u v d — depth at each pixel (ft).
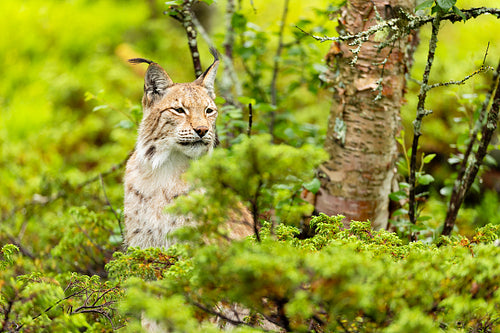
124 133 57.11
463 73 49.14
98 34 76.33
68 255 37.24
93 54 75.77
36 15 73.82
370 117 33.17
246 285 15.34
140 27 79.97
